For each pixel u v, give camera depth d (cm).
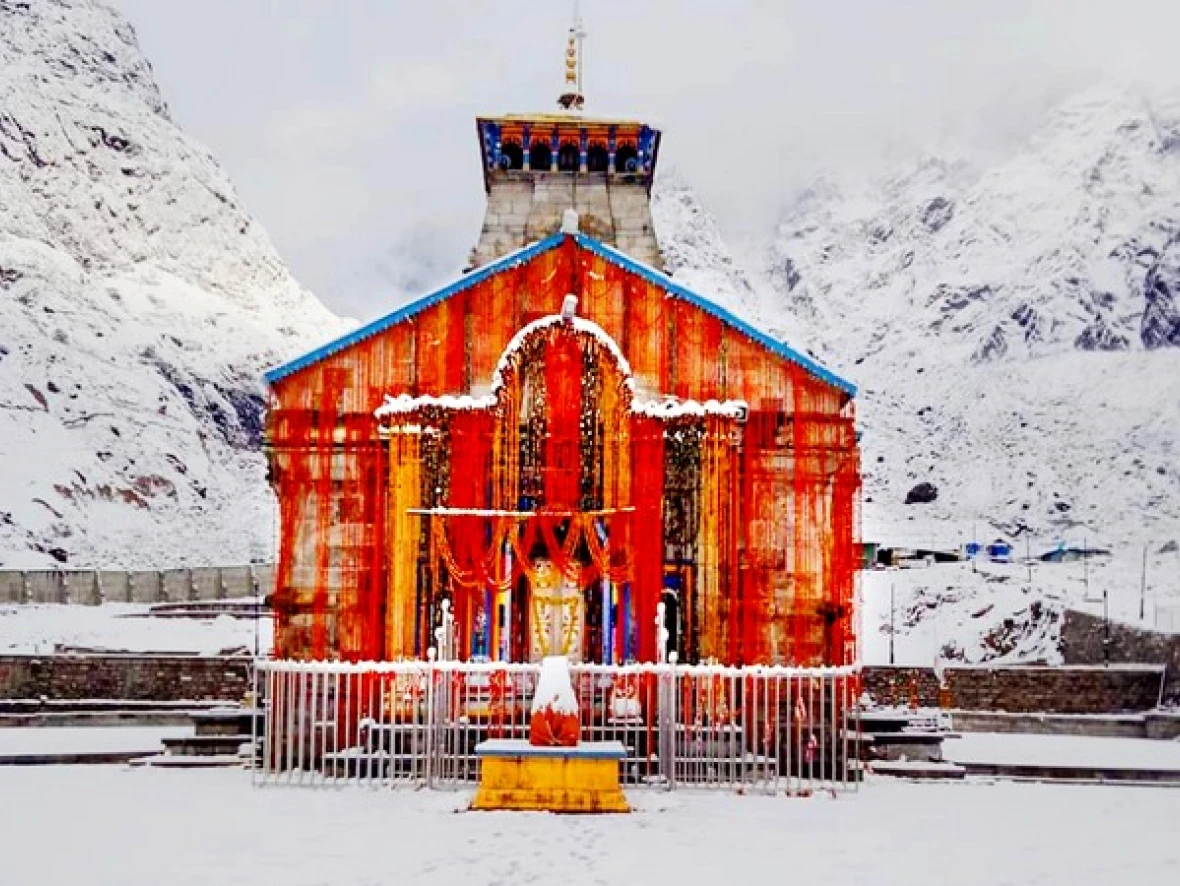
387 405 3575
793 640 3559
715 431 3581
